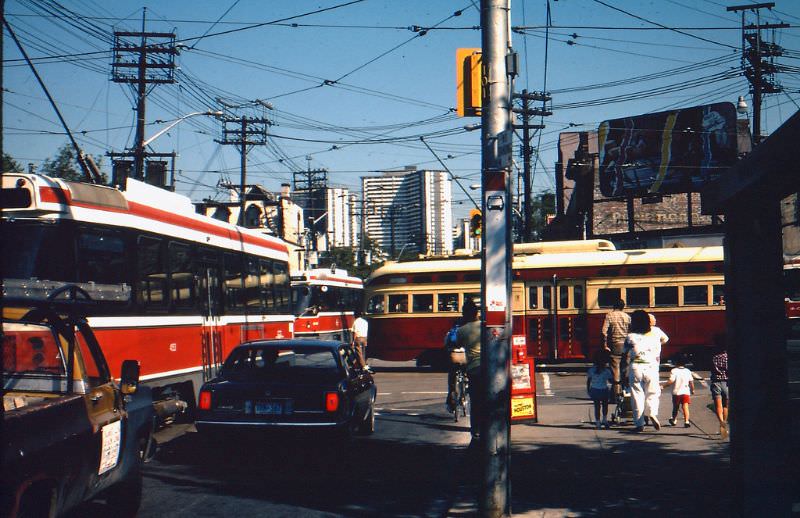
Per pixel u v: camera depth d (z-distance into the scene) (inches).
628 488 365.4
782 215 312.3
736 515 313.4
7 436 207.9
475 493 363.3
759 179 269.3
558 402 713.6
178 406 559.2
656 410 529.3
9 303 252.8
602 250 1059.9
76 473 246.2
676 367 557.0
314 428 419.8
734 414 320.8
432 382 941.2
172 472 414.9
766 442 309.7
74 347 266.8
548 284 1043.3
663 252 1015.0
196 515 323.3
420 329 1114.7
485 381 314.7
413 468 426.6
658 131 1790.1
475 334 487.8
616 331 644.1
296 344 465.1
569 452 460.1
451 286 1109.1
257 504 342.0
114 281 486.9
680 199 2095.2
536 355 1039.0
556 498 346.6
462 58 321.4
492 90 317.4
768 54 1286.9
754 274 312.8
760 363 313.0
